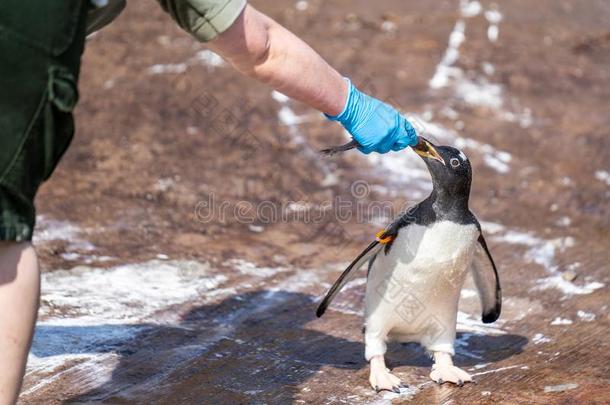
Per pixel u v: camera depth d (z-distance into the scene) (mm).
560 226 17938
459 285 11055
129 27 28453
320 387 11344
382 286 11156
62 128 7855
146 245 16047
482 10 31297
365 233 17250
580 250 16750
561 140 22375
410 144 10516
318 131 21938
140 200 18062
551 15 31547
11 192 7559
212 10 8500
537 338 13109
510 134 22438
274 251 16219
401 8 31062
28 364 11602
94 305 13555
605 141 22406
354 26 29062
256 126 22000
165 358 12000
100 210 17438
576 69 27234
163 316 13398
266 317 13586
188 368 11742
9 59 7352
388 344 12844
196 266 15297
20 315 7742
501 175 20422
